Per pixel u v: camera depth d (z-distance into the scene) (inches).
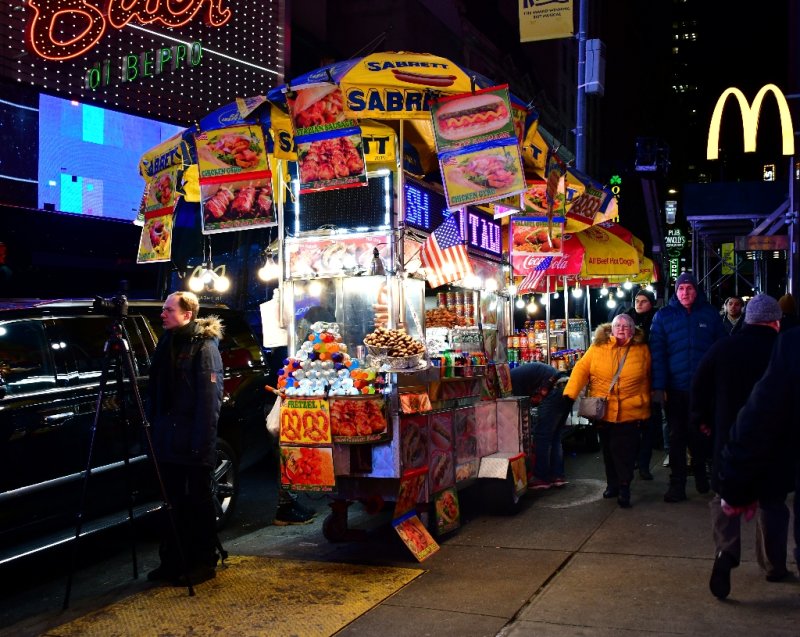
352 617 175.3
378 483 224.2
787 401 105.5
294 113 237.8
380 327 251.6
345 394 219.0
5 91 531.2
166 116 635.5
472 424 268.7
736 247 597.6
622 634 159.6
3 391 200.1
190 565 206.4
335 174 234.7
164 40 630.5
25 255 546.0
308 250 261.9
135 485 242.1
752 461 108.0
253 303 407.8
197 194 292.2
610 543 231.6
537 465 316.2
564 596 184.7
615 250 476.7
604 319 643.5
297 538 251.8
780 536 186.4
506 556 221.9
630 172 975.6
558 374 318.3
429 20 1111.6
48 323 228.4
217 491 266.5
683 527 248.4
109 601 195.6
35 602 203.8
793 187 485.4
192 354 206.7
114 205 601.6
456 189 234.8
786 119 435.5
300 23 861.2
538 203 326.0
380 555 227.0
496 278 330.0
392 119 241.4
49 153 558.9
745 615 168.2
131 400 242.7
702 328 288.7
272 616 177.9
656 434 436.1
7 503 201.2
